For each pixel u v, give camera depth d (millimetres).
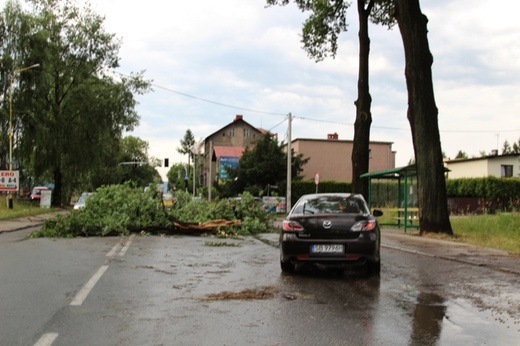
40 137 37531
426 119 16891
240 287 7938
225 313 6238
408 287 8016
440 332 5453
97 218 17672
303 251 8906
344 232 8852
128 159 120250
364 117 22281
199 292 7512
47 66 38281
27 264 10180
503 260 10992
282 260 9188
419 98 16891
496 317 6133
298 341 5094
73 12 43562
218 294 7383
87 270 9445
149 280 8461
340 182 46000
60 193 44875
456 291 7695
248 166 46000
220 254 12227
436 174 16953
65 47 43031
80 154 42188
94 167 44062
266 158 45531
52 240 15562
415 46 16844
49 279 8445
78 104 41719
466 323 5840
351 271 9648
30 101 37344
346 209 9445
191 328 5539
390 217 24688
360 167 22156
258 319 5953
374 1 22844
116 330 5426
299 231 9008
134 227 17828
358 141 22297
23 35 37219
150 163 127625
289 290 7727
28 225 22375
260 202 21359
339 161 57625
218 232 17875
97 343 4961
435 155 16969
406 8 16922
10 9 37188
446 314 6250
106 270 9453
